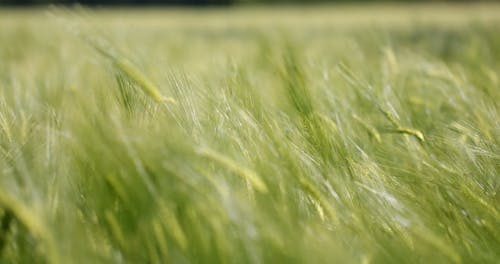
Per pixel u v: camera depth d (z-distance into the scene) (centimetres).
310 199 101
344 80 138
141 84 105
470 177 107
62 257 82
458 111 140
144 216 87
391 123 124
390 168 111
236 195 89
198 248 87
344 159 109
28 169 92
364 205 101
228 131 104
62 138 96
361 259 91
